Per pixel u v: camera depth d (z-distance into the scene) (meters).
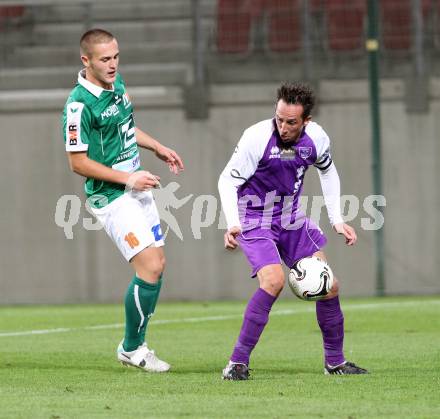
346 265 48.72
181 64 52.84
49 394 18.12
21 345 27.70
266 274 19.94
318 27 51.53
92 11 55.50
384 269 48.62
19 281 50.47
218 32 52.84
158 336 30.27
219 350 26.28
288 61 50.81
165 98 50.34
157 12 55.19
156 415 15.71
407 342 27.47
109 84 21.48
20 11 55.75
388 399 17.27
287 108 19.30
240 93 49.91
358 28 51.28
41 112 50.62
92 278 50.00
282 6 53.16
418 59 49.72
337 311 20.58
